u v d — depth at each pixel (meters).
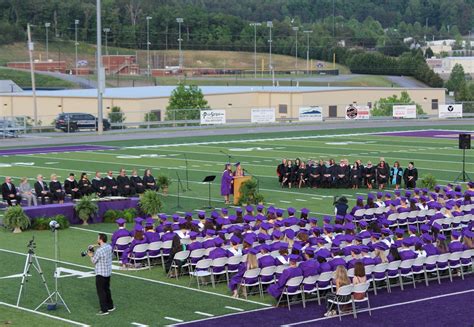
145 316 27.62
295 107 112.88
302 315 27.84
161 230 35.09
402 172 55.25
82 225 42.47
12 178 57.72
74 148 77.81
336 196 46.88
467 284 32.03
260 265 29.86
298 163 55.62
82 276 32.44
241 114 113.81
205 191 53.41
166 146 79.12
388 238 33.00
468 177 58.78
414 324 26.94
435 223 36.50
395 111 108.56
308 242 31.78
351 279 29.36
